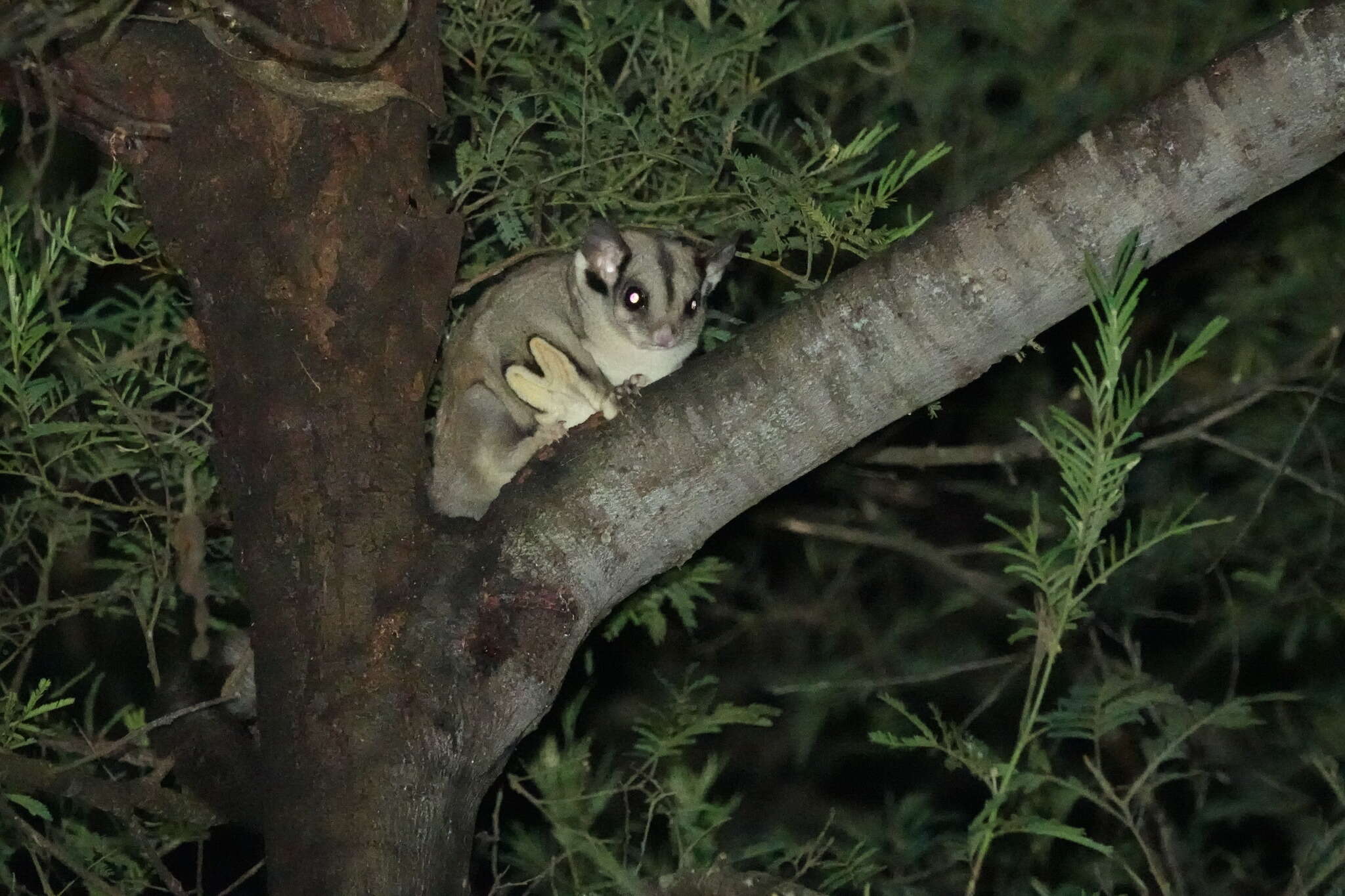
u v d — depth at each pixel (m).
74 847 8.55
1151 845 9.20
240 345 6.77
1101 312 6.63
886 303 6.46
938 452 11.61
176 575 8.95
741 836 10.87
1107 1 10.84
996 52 10.83
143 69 6.84
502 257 9.92
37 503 9.53
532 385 9.04
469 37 9.18
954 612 12.61
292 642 6.43
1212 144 6.13
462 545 6.59
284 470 6.61
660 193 9.58
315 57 6.58
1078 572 5.59
